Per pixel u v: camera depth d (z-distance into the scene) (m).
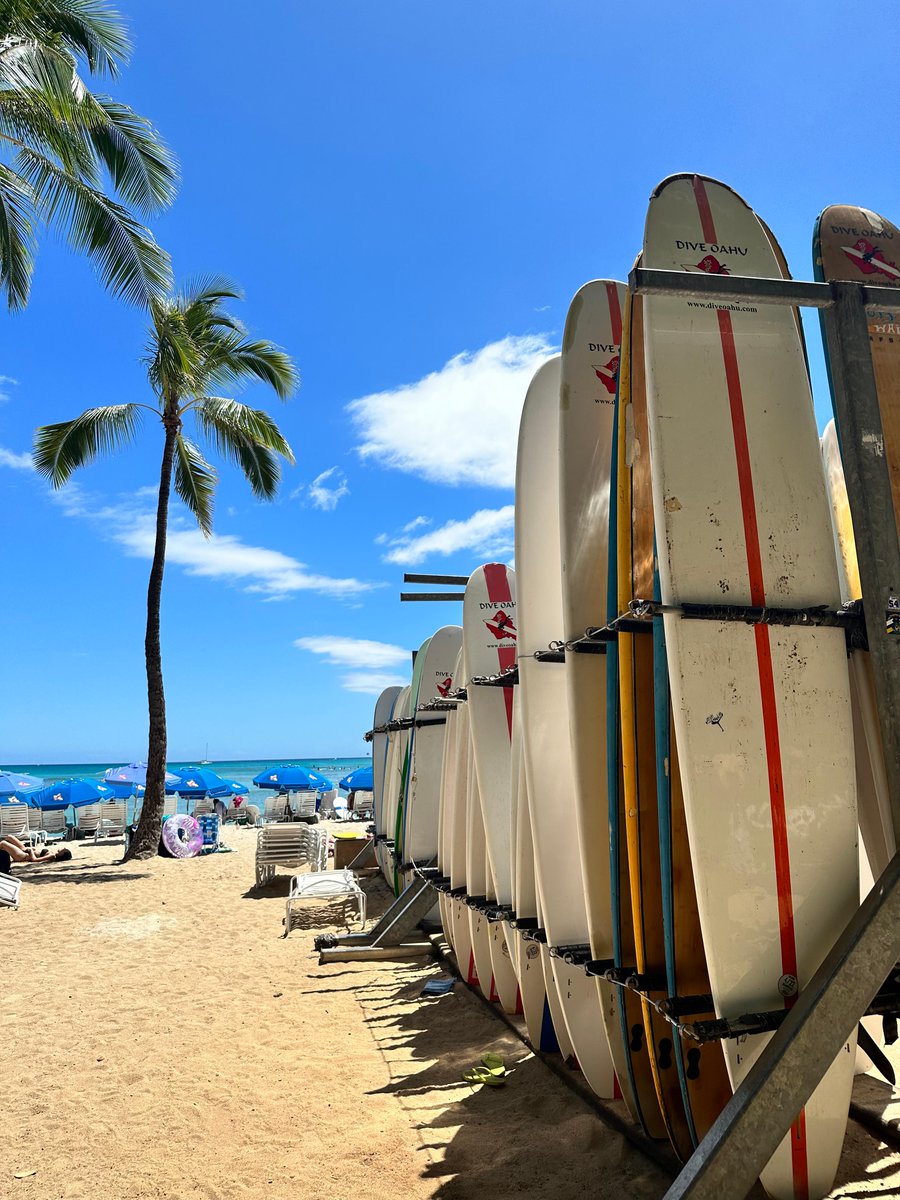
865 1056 3.06
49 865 12.04
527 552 3.44
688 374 2.31
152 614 12.81
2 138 10.04
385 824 8.12
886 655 2.14
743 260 2.56
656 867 2.50
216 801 22.47
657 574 2.36
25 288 10.29
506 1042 3.93
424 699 6.45
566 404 3.07
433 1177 2.63
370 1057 3.83
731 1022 1.98
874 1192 2.25
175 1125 3.15
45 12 9.23
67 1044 4.21
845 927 2.14
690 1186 1.81
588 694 2.89
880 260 2.64
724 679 2.14
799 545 2.30
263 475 14.49
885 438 2.37
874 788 2.62
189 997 5.02
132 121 10.56
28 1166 2.87
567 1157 2.69
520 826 3.56
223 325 13.41
